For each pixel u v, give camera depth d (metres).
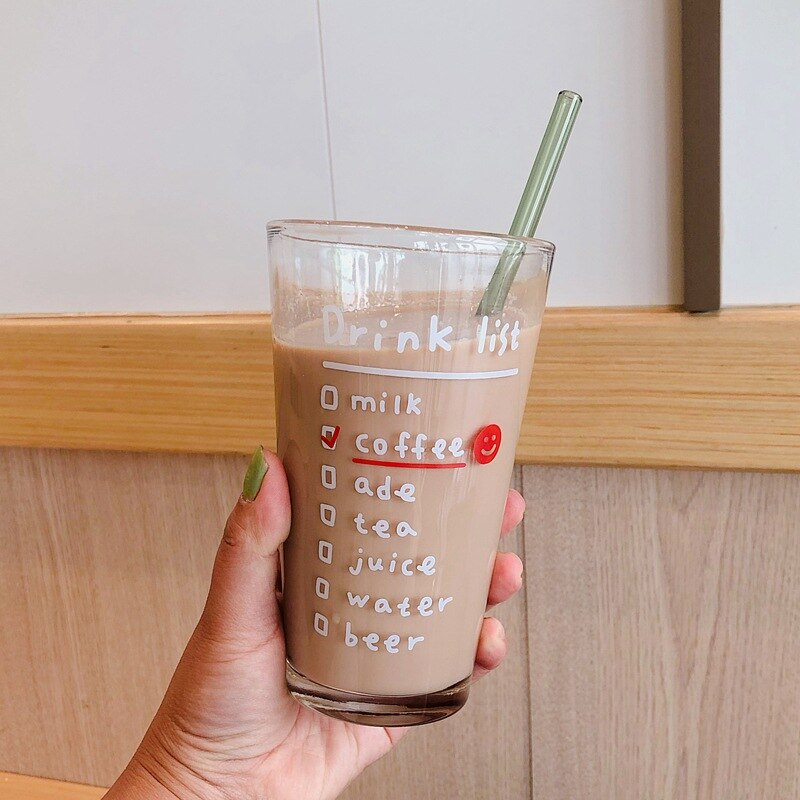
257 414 0.56
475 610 0.36
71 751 0.71
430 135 0.51
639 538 0.53
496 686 0.59
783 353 0.46
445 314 0.30
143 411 0.59
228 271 0.57
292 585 0.36
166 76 0.55
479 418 0.32
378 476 0.32
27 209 0.60
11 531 0.67
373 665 0.34
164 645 0.66
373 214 0.53
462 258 0.30
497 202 0.51
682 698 0.55
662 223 0.48
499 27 0.49
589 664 0.56
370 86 0.52
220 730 0.42
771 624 0.52
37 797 0.70
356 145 0.53
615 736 0.57
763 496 0.50
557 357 0.49
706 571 0.52
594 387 0.49
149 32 0.55
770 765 0.54
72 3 0.56
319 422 0.32
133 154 0.57
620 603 0.54
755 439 0.47
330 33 0.52
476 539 0.34
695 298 0.47
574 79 0.48
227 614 0.40
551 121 0.36
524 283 0.33
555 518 0.54
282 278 0.34
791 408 0.46
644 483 0.52
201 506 0.62
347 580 0.33
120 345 0.58
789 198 0.46
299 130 0.54
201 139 0.56
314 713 0.48
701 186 0.46
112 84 0.56
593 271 0.50
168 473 0.62
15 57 0.58
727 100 0.45
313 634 0.35
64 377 0.60
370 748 0.51
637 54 0.47
